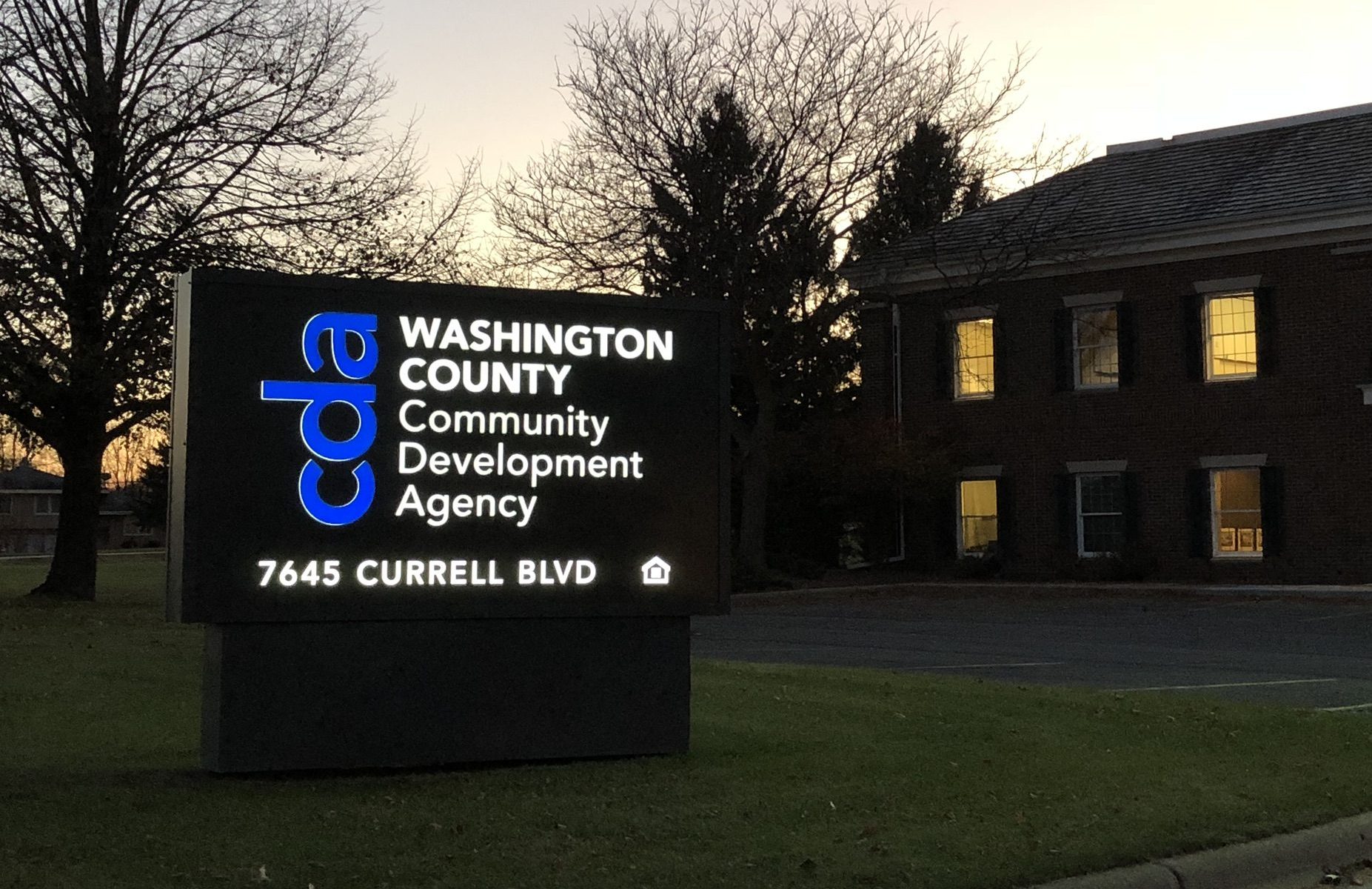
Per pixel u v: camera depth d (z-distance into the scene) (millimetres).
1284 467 28500
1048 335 31641
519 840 6562
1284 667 14820
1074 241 30625
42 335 22484
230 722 7793
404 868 6051
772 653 16891
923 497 31625
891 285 33438
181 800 7250
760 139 29562
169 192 23031
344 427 7992
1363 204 27312
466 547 8219
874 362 34156
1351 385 27766
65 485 24672
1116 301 30734
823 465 32156
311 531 7898
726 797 7531
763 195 29453
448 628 8242
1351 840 7250
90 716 10258
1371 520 27406
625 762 8516
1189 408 29719
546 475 8414
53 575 24594
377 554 8023
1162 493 30031
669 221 29594
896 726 9844
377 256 24547
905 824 7004
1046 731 9695
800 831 6805
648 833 6742
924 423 33250
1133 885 6293
